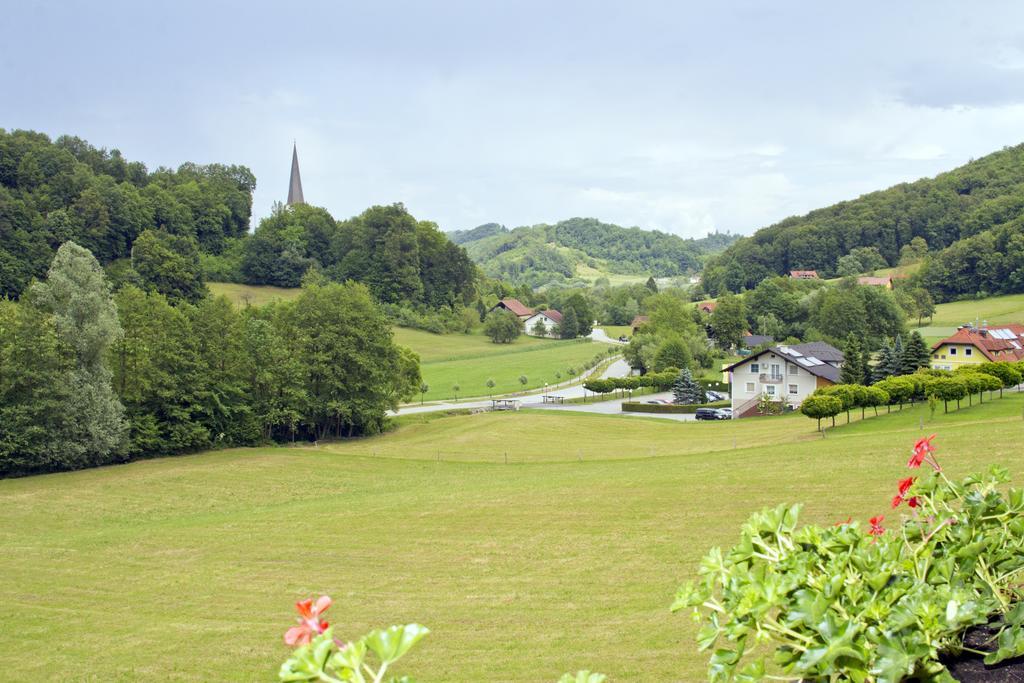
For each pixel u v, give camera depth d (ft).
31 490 145.18
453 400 319.68
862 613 13.04
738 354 438.40
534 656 55.62
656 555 78.07
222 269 507.30
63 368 161.48
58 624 76.89
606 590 69.62
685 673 48.78
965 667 15.57
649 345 370.94
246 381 199.52
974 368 189.57
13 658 68.23
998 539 17.49
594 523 93.81
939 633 13.39
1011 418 134.72
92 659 66.23
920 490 19.10
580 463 158.51
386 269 523.70
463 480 146.61
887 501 82.58
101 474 158.92
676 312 408.67
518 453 183.21
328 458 177.88
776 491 96.17
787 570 13.97
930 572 15.98
